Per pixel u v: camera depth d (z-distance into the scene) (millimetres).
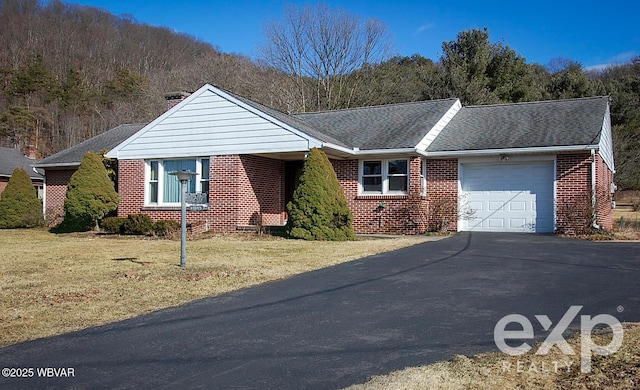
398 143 17688
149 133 19641
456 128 20062
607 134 20344
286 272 9570
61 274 9461
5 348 5363
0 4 55344
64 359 5027
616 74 51938
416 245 13594
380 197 18422
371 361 4836
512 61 40312
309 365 4762
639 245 13297
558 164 16969
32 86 52969
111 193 19719
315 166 16062
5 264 10734
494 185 18203
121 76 54250
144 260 11234
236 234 17359
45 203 25562
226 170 18328
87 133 51125
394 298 7363
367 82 41344
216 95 18562
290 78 41844
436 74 39531
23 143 50219
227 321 6316
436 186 18578
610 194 19844
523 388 4129
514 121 19484
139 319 6438
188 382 4418
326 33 40906
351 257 11398
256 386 4301
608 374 4332
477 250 12398
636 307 6605
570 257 11070
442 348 5160
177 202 19406
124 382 4441
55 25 56938
